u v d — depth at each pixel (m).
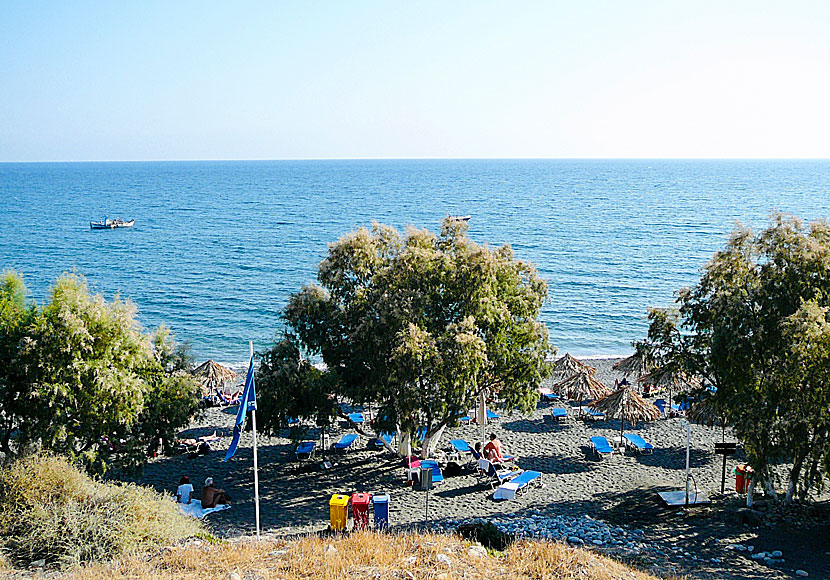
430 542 17.22
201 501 25.91
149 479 29.27
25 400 23.92
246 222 156.50
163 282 88.06
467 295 28.88
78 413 24.38
